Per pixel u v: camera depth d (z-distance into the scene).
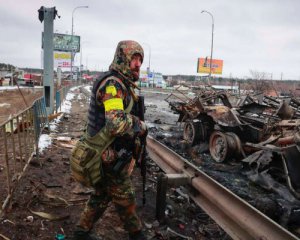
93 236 3.36
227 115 7.71
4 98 23.58
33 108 5.92
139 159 3.25
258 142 7.13
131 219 2.99
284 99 8.18
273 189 5.15
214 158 7.68
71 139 8.02
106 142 2.68
